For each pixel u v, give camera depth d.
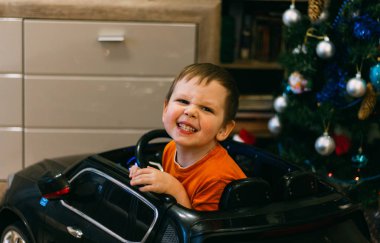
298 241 1.83
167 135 2.34
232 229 1.74
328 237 1.88
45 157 3.69
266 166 2.36
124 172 2.08
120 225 2.01
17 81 3.58
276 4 4.24
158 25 3.54
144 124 3.67
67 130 3.66
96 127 3.67
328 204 1.92
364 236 1.97
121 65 3.58
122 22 3.52
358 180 3.16
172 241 1.79
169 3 3.52
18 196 2.47
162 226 1.84
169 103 2.04
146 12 3.51
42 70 3.57
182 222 1.78
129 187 1.99
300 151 3.44
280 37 4.16
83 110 3.63
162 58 3.58
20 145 3.67
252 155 2.42
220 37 3.79
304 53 3.26
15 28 3.51
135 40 3.55
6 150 3.67
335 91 3.22
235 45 4.28
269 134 4.08
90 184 2.18
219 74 2.00
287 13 3.30
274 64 4.12
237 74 4.43
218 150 2.06
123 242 1.97
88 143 3.68
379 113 3.28
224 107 2.00
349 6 3.03
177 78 2.04
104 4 3.49
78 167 2.28
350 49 3.04
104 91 3.62
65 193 2.25
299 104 3.41
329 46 3.07
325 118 3.23
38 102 3.61
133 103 3.64
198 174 2.02
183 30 3.55
